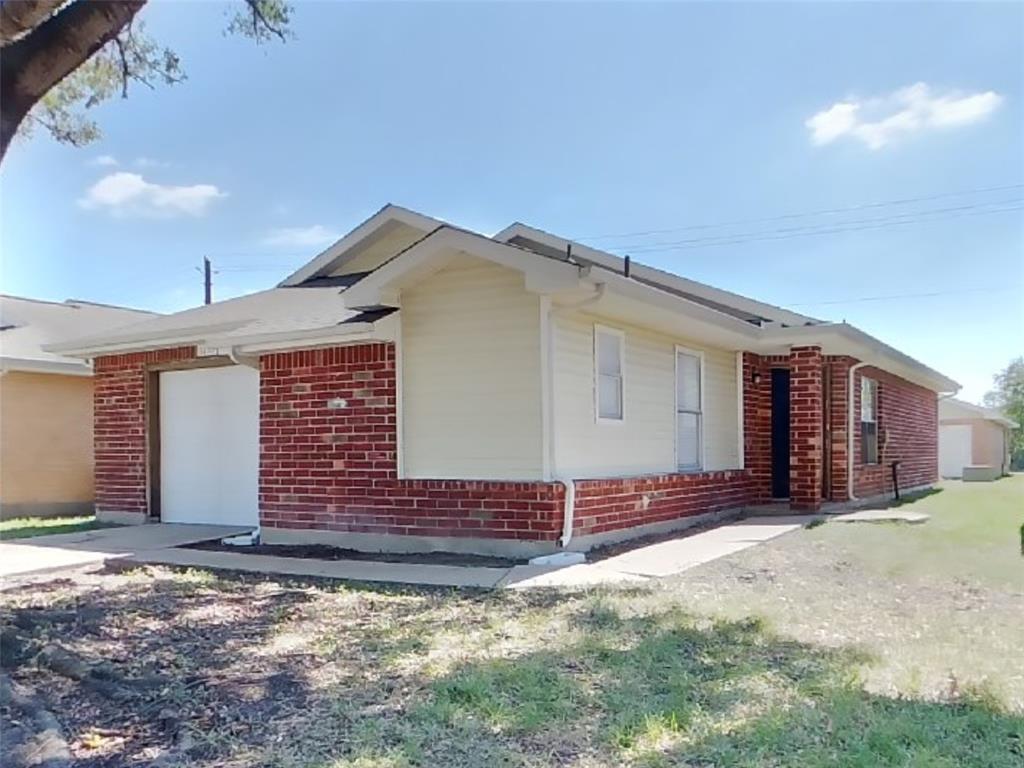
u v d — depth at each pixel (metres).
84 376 15.40
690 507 11.16
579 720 3.65
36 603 6.42
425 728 3.59
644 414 10.38
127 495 12.57
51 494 15.02
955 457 34.31
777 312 12.64
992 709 3.70
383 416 9.19
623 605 5.97
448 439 8.79
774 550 8.63
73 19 5.00
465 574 7.41
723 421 12.73
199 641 5.17
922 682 4.12
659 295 8.84
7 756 3.25
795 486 12.65
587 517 8.63
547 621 5.53
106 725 3.71
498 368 8.53
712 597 6.26
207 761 3.28
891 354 14.07
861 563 7.82
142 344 11.77
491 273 8.61
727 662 4.50
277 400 9.98
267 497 10.04
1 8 4.57
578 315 8.93
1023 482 23.80
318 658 4.75
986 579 7.00
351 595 6.64
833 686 4.03
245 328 10.30
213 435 12.09
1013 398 50.06
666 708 3.75
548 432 8.24
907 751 3.21
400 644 5.01
